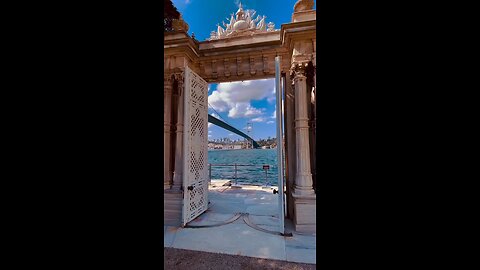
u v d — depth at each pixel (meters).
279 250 3.00
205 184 4.91
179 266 2.57
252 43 4.69
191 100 4.41
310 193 3.72
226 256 2.82
